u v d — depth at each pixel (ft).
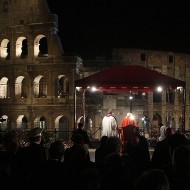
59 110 220.02
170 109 239.09
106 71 95.81
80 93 216.74
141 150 53.06
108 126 109.60
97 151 45.34
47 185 30.45
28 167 38.09
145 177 21.27
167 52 242.37
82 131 69.92
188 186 28.45
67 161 39.55
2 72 237.04
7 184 28.04
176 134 44.86
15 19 232.53
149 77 93.20
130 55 231.50
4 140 43.06
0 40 237.04
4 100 235.20
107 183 30.25
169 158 43.55
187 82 249.34
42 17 224.53
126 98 219.61
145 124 208.85
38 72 225.35
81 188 23.07
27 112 227.61
